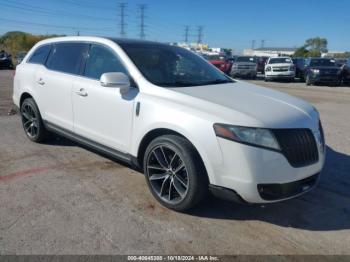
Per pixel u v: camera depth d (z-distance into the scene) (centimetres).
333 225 357
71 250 300
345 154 580
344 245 322
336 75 1908
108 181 443
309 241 327
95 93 443
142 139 390
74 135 491
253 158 321
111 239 318
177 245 313
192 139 340
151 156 384
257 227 349
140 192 415
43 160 511
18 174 458
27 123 600
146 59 434
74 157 526
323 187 447
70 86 482
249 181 322
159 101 374
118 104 412
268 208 387
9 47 6600
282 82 2275
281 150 328
